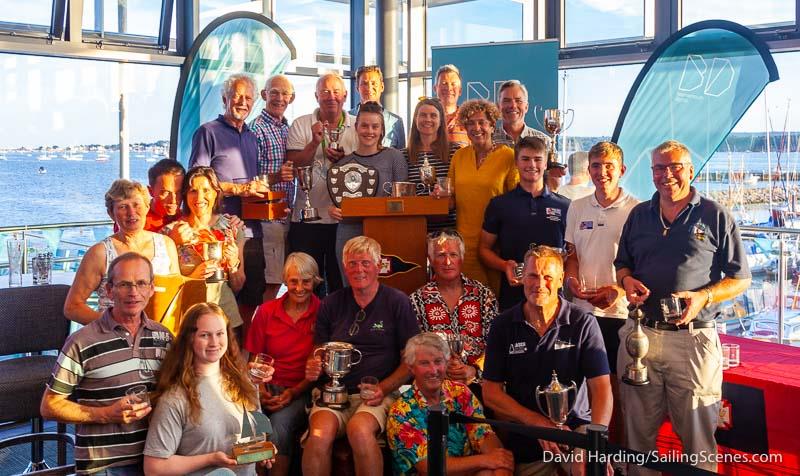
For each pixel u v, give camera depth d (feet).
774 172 20.71
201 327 10.37
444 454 8.96
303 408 12.96
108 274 10.40
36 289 14.06
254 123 17.01
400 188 13.91
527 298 11.44
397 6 26.76
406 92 27.32
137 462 10.38
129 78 23.29
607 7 23.07
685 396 11.78
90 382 10.23
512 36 24.79
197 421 10.27
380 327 12.86
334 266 16.19
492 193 14.40
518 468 11.54
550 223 13.88
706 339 11.73
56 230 21.33
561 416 10.62
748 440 12.94
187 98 21.08
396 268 13.85
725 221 11.73
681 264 11.72
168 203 13.53
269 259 16.33
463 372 12.21
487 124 14.46
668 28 22.02
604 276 13.17
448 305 13.42
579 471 10.51
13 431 16.56
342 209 13.75
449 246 13.17
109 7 22.40
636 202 13.17
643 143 19.98
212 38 21.39
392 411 11.87
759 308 19.08
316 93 16.52
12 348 13.80
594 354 11.41
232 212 15.62
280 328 13.30
